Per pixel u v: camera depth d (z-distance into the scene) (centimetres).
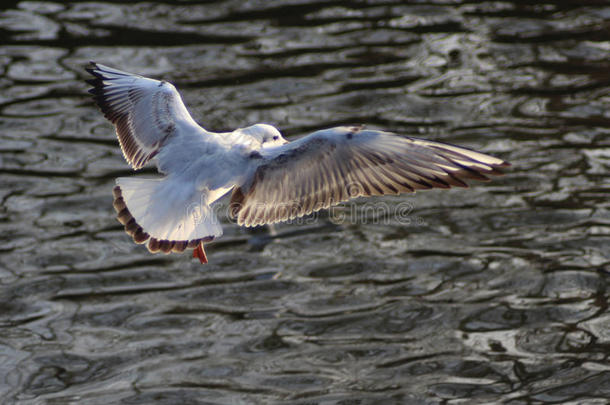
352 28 2078
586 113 1728
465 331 1179
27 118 1734
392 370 1109
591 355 1123
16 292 1267
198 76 1872
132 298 1262
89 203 1483
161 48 1986
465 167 741
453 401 1050
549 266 1305
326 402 1051
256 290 1277
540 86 1833
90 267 1328
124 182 760
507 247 1357
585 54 1947
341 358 1130
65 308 1238
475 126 1694
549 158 1584
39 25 2088
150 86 852
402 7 2181
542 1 2208
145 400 1061
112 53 1959
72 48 1984
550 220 1416
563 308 1216
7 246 1368
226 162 767
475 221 1430
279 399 1061
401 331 1184
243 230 1425
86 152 1634
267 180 763
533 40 2012
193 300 1258
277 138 815
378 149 752
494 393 1062
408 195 1513
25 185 1527
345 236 1404
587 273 1284
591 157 1584
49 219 1440
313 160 760
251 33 2056
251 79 1867
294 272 1319
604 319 1188
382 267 1324
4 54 1958
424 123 1708
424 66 1914
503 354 1133
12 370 1113
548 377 1085
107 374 1109
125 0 2222
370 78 1870
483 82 1853
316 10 2169
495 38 2027
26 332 1188
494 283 1277
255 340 1170
